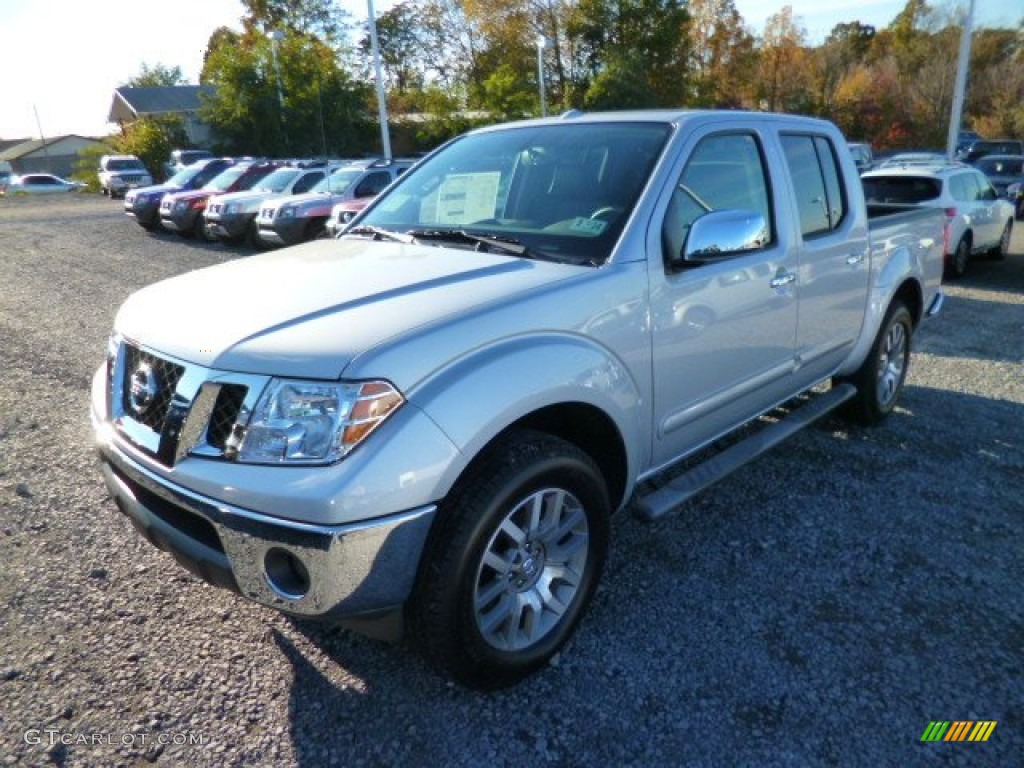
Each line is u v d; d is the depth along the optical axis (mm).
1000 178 20922
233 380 2182
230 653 2764
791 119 3928
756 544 3514
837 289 4113
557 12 41156
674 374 3037
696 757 2303
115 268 12352
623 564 3346
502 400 2281
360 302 2428
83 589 3133
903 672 2666
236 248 15188
